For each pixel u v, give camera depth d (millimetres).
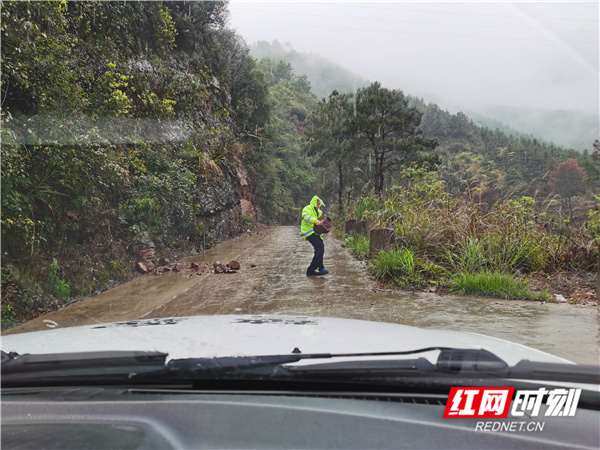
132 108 10477
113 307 6133
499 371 846
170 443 654
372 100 28469
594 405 850
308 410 772
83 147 7051
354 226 15336
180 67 17688
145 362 879
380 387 851
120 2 12094
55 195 6871
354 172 34969
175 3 19328
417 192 12430
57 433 683
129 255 9055
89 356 878
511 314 5430
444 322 5055
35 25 6215
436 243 8359
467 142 149625
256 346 1096
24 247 5887
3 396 829
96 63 8992
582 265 7828
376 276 8008
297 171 60844
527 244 8016
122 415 742
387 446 679
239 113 28406
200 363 886
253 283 7812
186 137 14492
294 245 15680
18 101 6016
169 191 11062
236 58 29734
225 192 18906
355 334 1322
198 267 9891
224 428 699
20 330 5027
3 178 5418
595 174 33438
